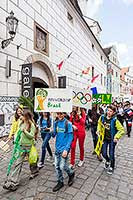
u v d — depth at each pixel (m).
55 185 4.63
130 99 26.86
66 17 16.08
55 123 4.58
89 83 23.17
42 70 12.56
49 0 13.07
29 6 10.75
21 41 10.05
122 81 54.09
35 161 4.86
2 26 8.73
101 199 4.10
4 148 5.72
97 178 5.14
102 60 31.53
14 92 9.53
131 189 4.62
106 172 5.59
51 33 13.34
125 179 5.17
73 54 17.75
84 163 6.30
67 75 16.34
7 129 8.98
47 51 12.75
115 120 5.57
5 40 8.67
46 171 5.46
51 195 4.19
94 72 25.70
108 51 41.38
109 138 5.64
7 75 9.00
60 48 14.88
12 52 9.41
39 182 4.77
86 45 21.89
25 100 7.96
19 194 4.21
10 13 8.54
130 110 11.89
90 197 4.16
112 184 4.84
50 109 4.45
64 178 5.05
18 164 4.48
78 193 4.30
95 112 7.40
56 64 14.16
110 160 5.54
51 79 13.28
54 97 4.44
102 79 31.50
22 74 9.69
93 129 7.33
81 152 6.09
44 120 5.94
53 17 13.68
